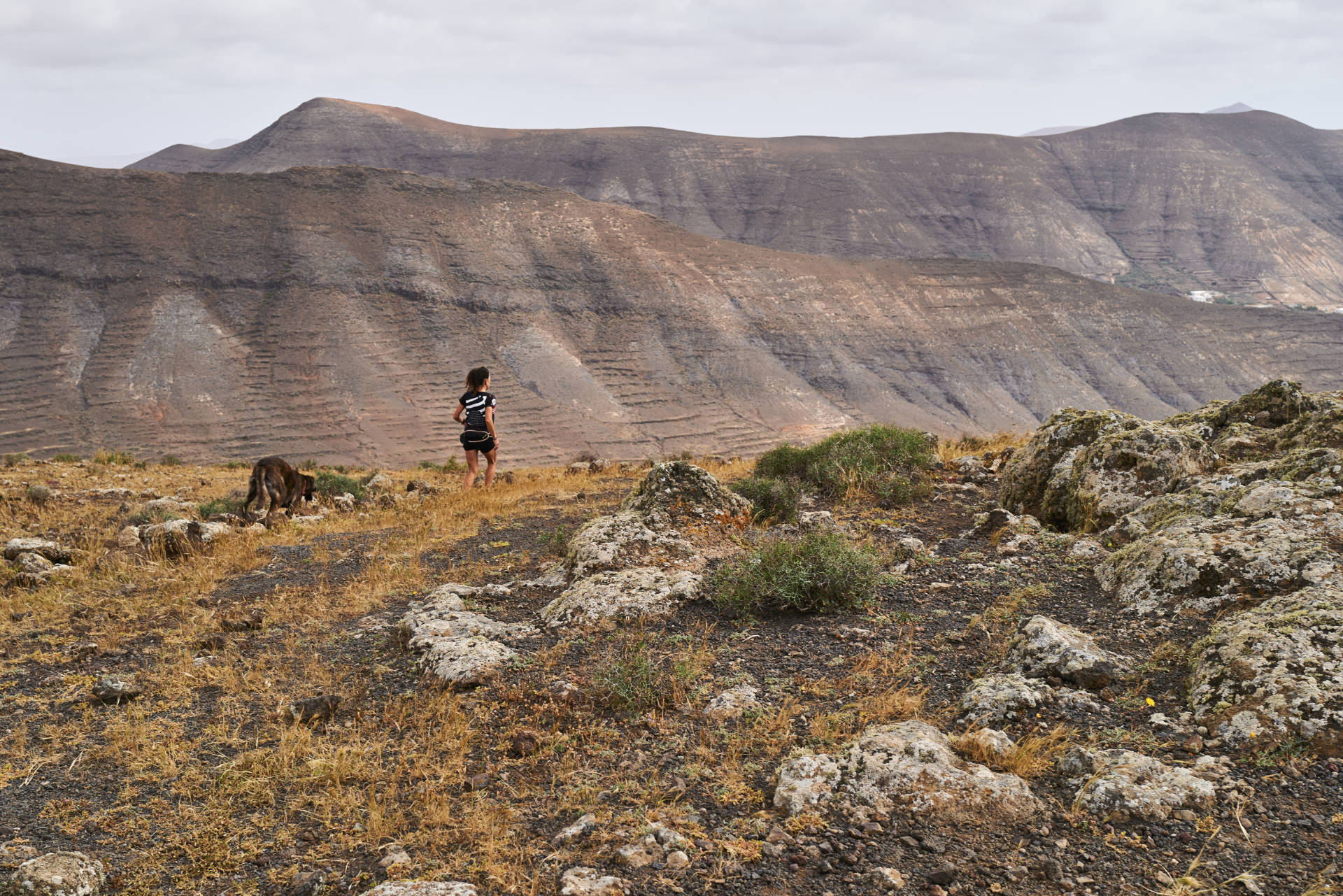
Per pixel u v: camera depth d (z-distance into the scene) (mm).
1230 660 4324
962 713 4484
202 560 8750
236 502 12328
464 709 4848
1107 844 3344
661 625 5988
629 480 13859
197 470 19016
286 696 5219
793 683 4965
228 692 5324
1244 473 7047
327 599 7293
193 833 3691
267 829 3740
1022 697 4398
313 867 3432
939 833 3445
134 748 4543
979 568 6863
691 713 4637
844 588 6145
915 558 7242
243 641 6250
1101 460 7828
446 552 8906
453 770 4156
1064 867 3215
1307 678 4043
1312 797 3521
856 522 8766
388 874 3311
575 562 7289
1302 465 6766
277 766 4234
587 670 5246
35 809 3957
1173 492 7320
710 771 4020
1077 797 3623
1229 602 5270
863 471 10391
